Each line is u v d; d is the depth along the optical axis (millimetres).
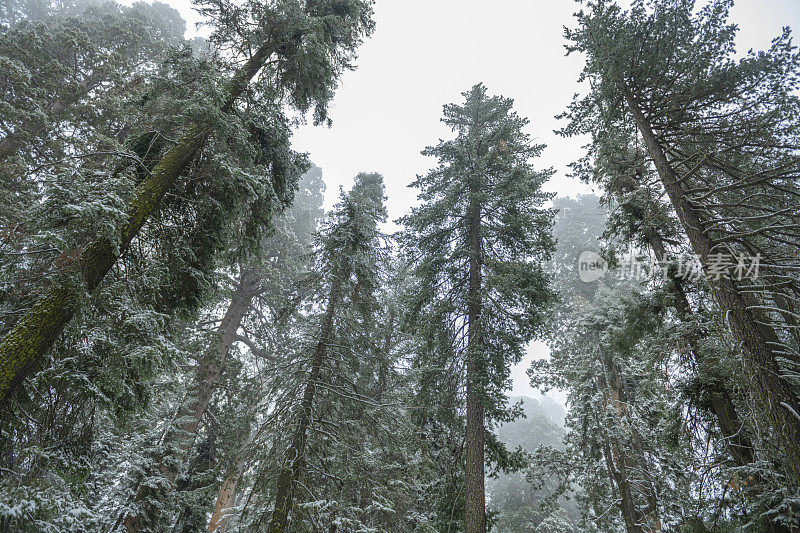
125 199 6531
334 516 7824
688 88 9141
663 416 10375
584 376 15672
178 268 8094
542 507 14539
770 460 6992
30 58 13055
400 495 9656
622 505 12312
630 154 11430
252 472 9008
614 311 14680
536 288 11859
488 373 10844
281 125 10094
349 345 10195
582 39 10133
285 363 9742
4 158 12039
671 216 10312
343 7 12062
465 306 12484
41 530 4840
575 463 14555
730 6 8758
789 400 5859
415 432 10867
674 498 11695
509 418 11633
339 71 12414
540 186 12945
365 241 11469
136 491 9781
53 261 5809
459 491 11117
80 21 17797
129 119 9227
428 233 14227
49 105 13242
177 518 11820
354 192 16484
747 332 6523
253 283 21000
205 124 8008
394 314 15102
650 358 9578
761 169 8766
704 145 9281
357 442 9312
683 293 10305
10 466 5363
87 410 6293
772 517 7000
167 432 10891
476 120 17000
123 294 6566
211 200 8539
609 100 10156
